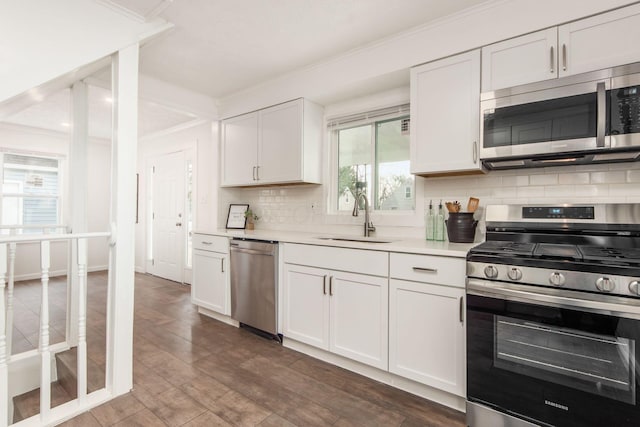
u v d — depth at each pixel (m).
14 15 1.68
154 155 5.17
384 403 1.82
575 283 1.36
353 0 1.92
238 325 2.98
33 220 4.98
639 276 1.25
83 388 1.76
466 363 1.65
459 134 2.02
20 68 1.70
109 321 1.90
